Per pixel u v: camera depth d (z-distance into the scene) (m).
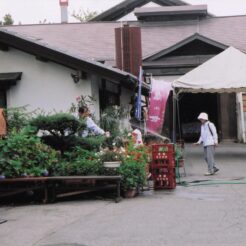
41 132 12.90
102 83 17.17
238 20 31.02
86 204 10.04
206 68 19.03
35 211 9.39
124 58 21.08
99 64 15.10
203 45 26.94
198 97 29.27
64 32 30.80
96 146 11.72
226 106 27.02
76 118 11.62
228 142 26.78
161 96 16.91
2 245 6.91
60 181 10.48
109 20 35.47
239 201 10.02
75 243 6.91
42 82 15.78
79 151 11.22
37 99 15.79
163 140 15.86
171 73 26.92
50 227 7.94
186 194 11.12
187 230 7.52
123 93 19.23
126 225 7.95
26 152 10.51
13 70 15.93
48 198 10.35
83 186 10.51
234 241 6.80
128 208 9.47
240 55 19.20
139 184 11.14
